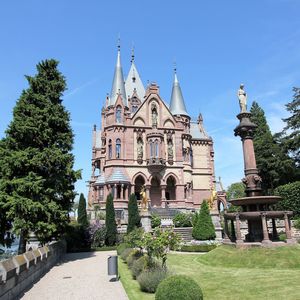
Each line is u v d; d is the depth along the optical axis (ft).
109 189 171.42
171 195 189.67
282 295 39.65
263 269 58.95
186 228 129.39
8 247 83.30
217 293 42.32
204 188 206.08
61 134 85.76
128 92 214.69
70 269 69.05
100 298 41.52
